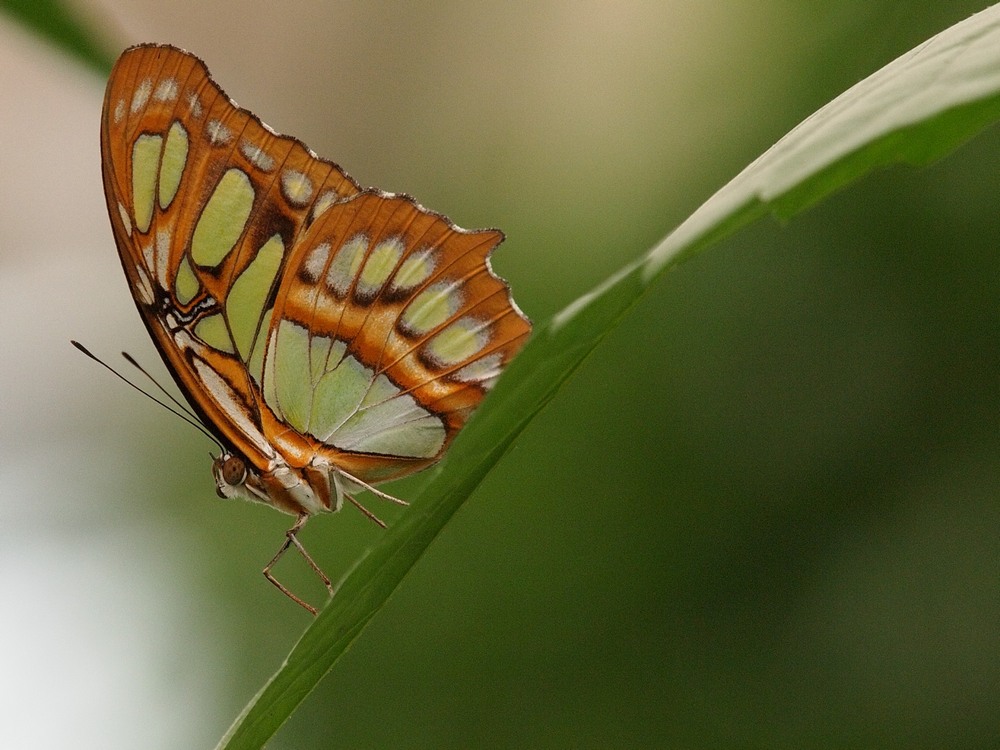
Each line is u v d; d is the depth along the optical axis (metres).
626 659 0.71
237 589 0.76
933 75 0.38
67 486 0.90
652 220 0.76
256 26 1.40
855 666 0.69
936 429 0.70
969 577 0.69
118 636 0.76
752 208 0.36
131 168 0.66
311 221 0.67
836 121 0.38
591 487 0.72
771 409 0.71
